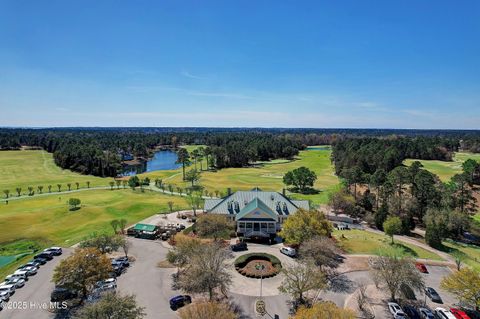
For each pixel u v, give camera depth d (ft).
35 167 571.28
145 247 199.21
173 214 273.95
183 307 128.77
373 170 448.24
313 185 421.18
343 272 163.12
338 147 653.71
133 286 147.64
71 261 133.18
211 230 193.98
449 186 292.40
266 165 631.97
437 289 148.46
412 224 251.39
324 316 96.73
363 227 249.96
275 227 215.51
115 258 178.81
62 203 313.32
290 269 136.36
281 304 132.67
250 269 162.91
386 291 143.13
